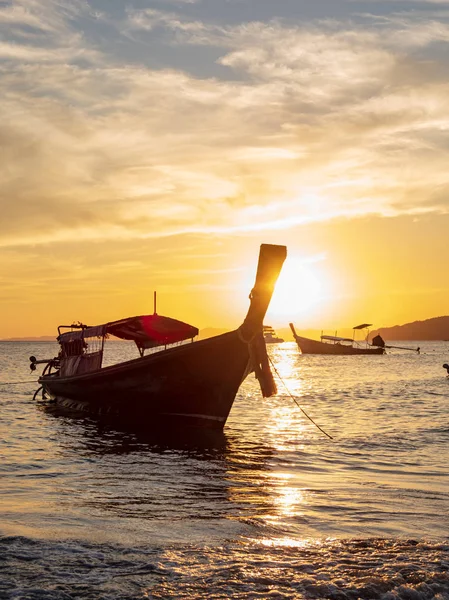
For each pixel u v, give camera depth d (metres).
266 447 16.23
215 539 7.28
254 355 18.42
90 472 12.49
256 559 6.40
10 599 5.27
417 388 40.34
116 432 19.30
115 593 5.43
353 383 45.91
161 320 24.31
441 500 9.91
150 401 20.92
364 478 11.98
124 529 7.75
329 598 5.35
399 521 8.43
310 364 86.88
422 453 15.17
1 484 10.98
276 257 17.72
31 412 25.19
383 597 5.36
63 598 5.31
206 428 19.84
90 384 23.17
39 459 14.04
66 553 6.56
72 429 19.97
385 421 22.16
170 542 7.11
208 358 18.97
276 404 29.08
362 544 7.02
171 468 13.11
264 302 17.89
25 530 7.54
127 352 143.12
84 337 25.89
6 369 65.56
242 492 10.55
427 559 6.41
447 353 155.00
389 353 154.75
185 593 5.44
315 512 8.98
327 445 16.53
